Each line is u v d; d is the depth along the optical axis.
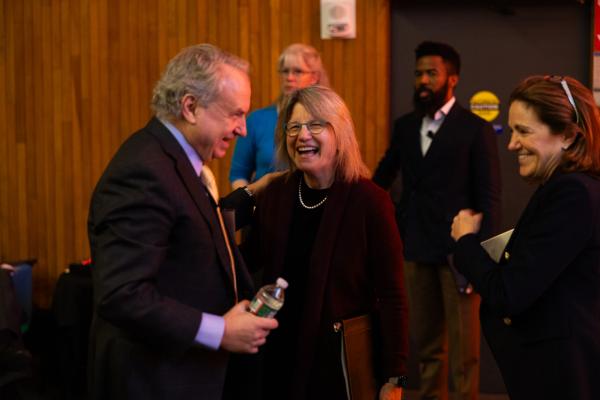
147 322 1.95
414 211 4.01
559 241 2.12
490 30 4.50
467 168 3.90
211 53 2.15
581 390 2.13
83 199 5.00
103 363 2.12
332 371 2.58
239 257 2.30
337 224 2.61
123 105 4.90
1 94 5.01
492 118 4.54
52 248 5.04
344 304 2.62
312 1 4.67
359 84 4.66
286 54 4.02
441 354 4.12
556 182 2.18
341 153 2.64
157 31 4.82
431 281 4.07
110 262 1.96
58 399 4.46
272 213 2.74
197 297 2.10
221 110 2.12
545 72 4.48
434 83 3.96
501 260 2.35
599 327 2.16
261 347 2.53
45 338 4.84
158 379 2.06
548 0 4.44
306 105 2.62
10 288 3.89
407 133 4.09
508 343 2.29
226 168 4.83
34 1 4.93
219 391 2.17
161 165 2.04
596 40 4.33
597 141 2.20
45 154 5.01
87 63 4.91
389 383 2.64
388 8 4.59
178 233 2.07
